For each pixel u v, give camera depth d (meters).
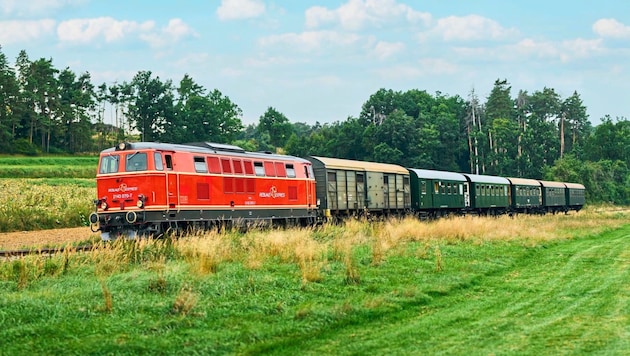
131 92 119.25
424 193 42.97
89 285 14.23
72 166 93.44
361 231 27.36
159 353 9.82
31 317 11.25
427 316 12.82
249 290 14.17
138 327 10.99
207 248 18.58
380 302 13.61
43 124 117.94
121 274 15.53
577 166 91.31
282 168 30.73
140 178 23.48
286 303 13.33
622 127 115.88
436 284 16.16
